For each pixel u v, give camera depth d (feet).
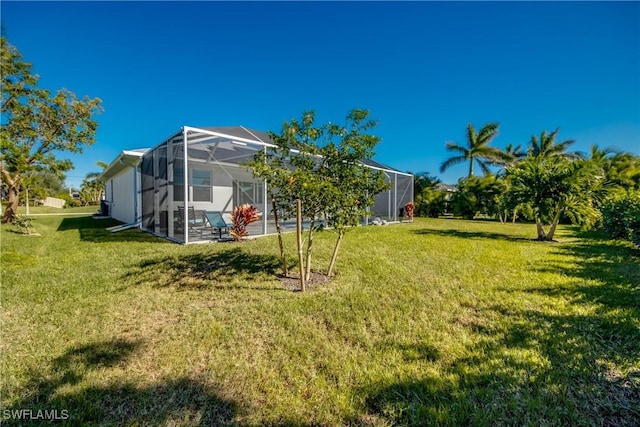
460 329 8.52
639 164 42.27
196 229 29.43
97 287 12.09
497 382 6.07
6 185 39.91
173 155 24.63
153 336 8.11
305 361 6.91
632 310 9.62
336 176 12.34
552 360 6.84
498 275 14.21
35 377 6.22
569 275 14.17
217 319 9.20
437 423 5.01
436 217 66.23
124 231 30.63
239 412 5.30
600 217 25.86
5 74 37.86
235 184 42.83
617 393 5.72
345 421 5.10
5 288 11.80
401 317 9.39
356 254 19.12
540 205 26.40
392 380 6.15
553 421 5.04
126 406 5.45
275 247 20.95
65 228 33.94
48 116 41.22
